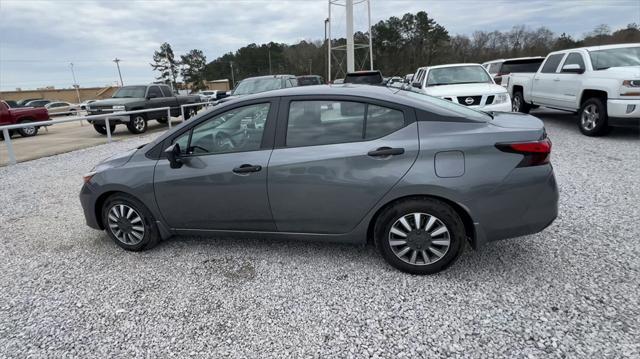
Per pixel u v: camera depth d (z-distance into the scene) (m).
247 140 3.07
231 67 80.81
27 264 3.44
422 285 2.75
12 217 4.74
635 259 2.93
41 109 15.29
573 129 8.66
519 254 3.11
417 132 2.73
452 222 2.71
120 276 3.13
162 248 3.59
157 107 13.92
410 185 2.68
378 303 2.58
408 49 60.09
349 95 2.88
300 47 73.31
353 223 2.91
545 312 2.38
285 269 3.09
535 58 12.65
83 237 4.00
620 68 7.04
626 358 1.98
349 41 21.56
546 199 2.62
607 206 3.99
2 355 2.27
